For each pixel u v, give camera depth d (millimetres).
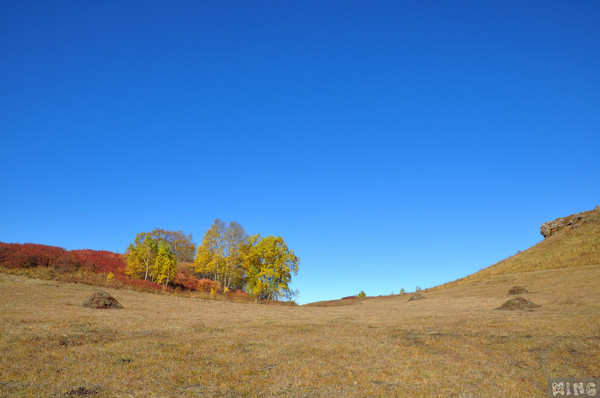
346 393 9758
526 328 17797
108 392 9336
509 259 69000
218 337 16750
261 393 9641
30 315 20562
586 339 14812
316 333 18531
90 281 42000
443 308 32781
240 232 66875
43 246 50156
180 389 9727
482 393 9961
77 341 14742
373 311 33906
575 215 71312
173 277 54500
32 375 10422
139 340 15383
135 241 54156
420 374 11508
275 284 54844
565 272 46094
